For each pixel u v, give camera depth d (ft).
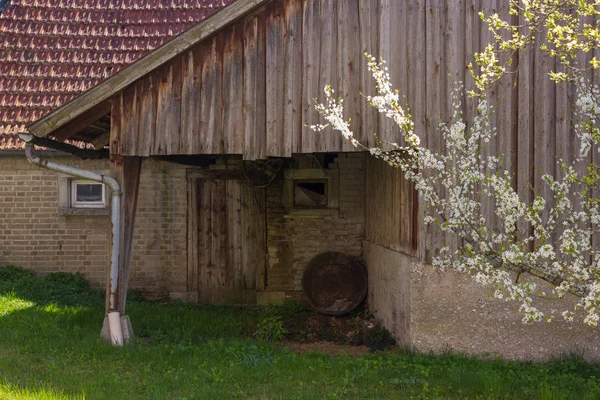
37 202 44.04
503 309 29.63
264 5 29.89
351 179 44.11
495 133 28.02
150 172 44.68
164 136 30.30
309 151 29.63
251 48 30.07
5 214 43.93
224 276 44.78
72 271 44.24
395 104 22.27
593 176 22.67
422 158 22.77
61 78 45.93
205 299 44.75
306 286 42.80
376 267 39.29
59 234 44.16
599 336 29.40
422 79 29.40
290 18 29.96
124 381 24.25
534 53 29.30
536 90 29.27
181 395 23.08
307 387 24.62
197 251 44.75
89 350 28.25
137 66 29.43
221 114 30.14
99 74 46.24
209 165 44.47
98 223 44.32
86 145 42.98
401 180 32.73
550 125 29.22
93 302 40.24
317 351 31.24
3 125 43.73
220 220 44.83
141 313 38.09
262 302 44.19
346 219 44.11
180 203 44.65
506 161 29.22
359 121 29.48
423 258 29.45
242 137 30.04
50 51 47.14
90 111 30.35
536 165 29.17
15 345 28.35
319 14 29.84
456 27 29.40
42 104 44.78
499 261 21.56
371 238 41.32
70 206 44.45
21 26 48.11
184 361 27.45
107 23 48.70
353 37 29.63
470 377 25.08
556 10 21.30
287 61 29.91
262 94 30.01
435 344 29.84
